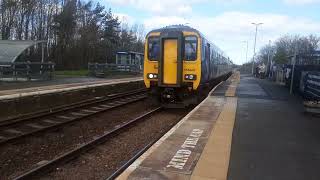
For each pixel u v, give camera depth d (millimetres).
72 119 14805
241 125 12297
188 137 10266
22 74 28875
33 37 68000
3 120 14367
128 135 12727
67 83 28656
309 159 8328
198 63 18062
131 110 19062
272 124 12648
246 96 22078
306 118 14078
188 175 7043
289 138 10484
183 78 18203
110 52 79062
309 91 20891
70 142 11828
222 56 35000
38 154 10328
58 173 8523
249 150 9000
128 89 29578
